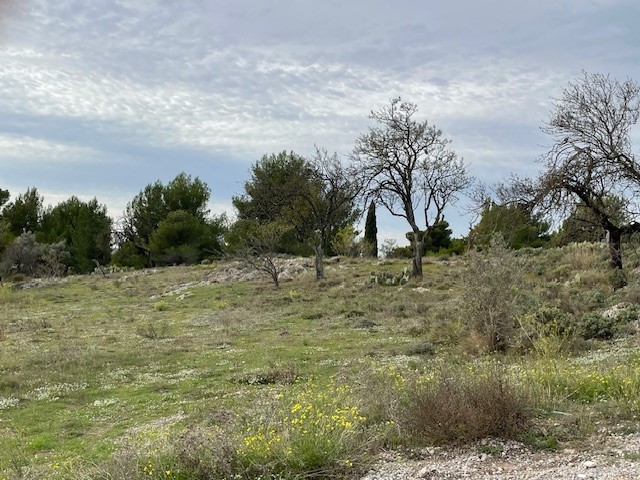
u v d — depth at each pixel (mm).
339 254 51219
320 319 24719
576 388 9445
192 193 61438
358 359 15797
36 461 8867
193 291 37312
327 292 32781
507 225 25484
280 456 6613
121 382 14969
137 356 18234
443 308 23922
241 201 58375
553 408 8500
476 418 7469
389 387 9273
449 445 7367
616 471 6109
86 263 56750
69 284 44969
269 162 56688
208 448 6707
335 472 6613
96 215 62031
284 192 44938
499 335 15930
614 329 16375
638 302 19781
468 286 17281
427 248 57344
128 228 61812
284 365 15430
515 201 25281
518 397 7953
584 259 29953
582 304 20438
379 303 27344
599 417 8148
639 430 7578
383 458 7082
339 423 7238
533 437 7395
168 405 12227
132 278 45156
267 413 7902
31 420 11727
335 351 17609
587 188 24594
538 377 9922
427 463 6836
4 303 35719
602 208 25938
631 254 29734
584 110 24453
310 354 17312
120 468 6688
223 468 6480
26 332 24500
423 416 7664
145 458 6820
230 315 27125
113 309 32094
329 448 6703
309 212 49062
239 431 7414
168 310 31000
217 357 17688
